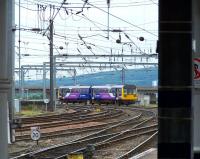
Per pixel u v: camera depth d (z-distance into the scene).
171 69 7.34
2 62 9.80
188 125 7.35
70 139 27.11
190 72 7.33
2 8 9.78
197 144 9.89
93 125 37.34
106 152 21.56
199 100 9.98
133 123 40.72
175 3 7.35
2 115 9.80
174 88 7.33
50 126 35.44
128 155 19.80
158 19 7.44
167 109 7.36
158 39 7.45
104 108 72.62
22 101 66.94
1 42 9.79
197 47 9.80
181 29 7.34
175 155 7.38
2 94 9.79
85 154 19.55
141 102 101.38
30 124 36.16
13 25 26.33
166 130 7.38
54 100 61.28
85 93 91.31
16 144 23.78
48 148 21.17
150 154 18.73
